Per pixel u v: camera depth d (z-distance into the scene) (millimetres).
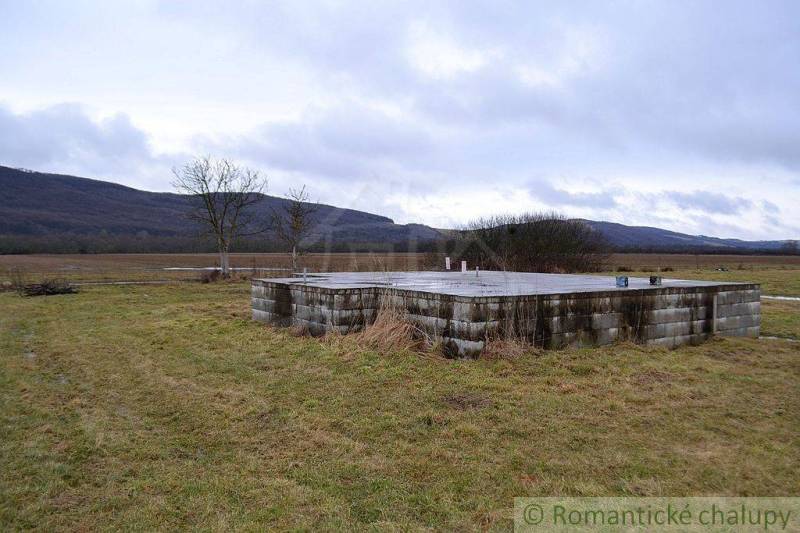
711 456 4234
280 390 6070
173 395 6027
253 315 10516
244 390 6105
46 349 8844
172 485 3852
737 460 4172
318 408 5445
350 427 4922
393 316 8070
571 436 4629
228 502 3596
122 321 11641
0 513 3428
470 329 7004
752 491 3697
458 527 3262
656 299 8461
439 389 5906
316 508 3498
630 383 6145
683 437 4625
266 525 3303
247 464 4203
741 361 7484
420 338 7723
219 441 4691
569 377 6336
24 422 5188
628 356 7285
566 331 7633
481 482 3824
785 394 5816
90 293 18219
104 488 3822
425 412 5223
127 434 4871
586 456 4230
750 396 5734
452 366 6695
